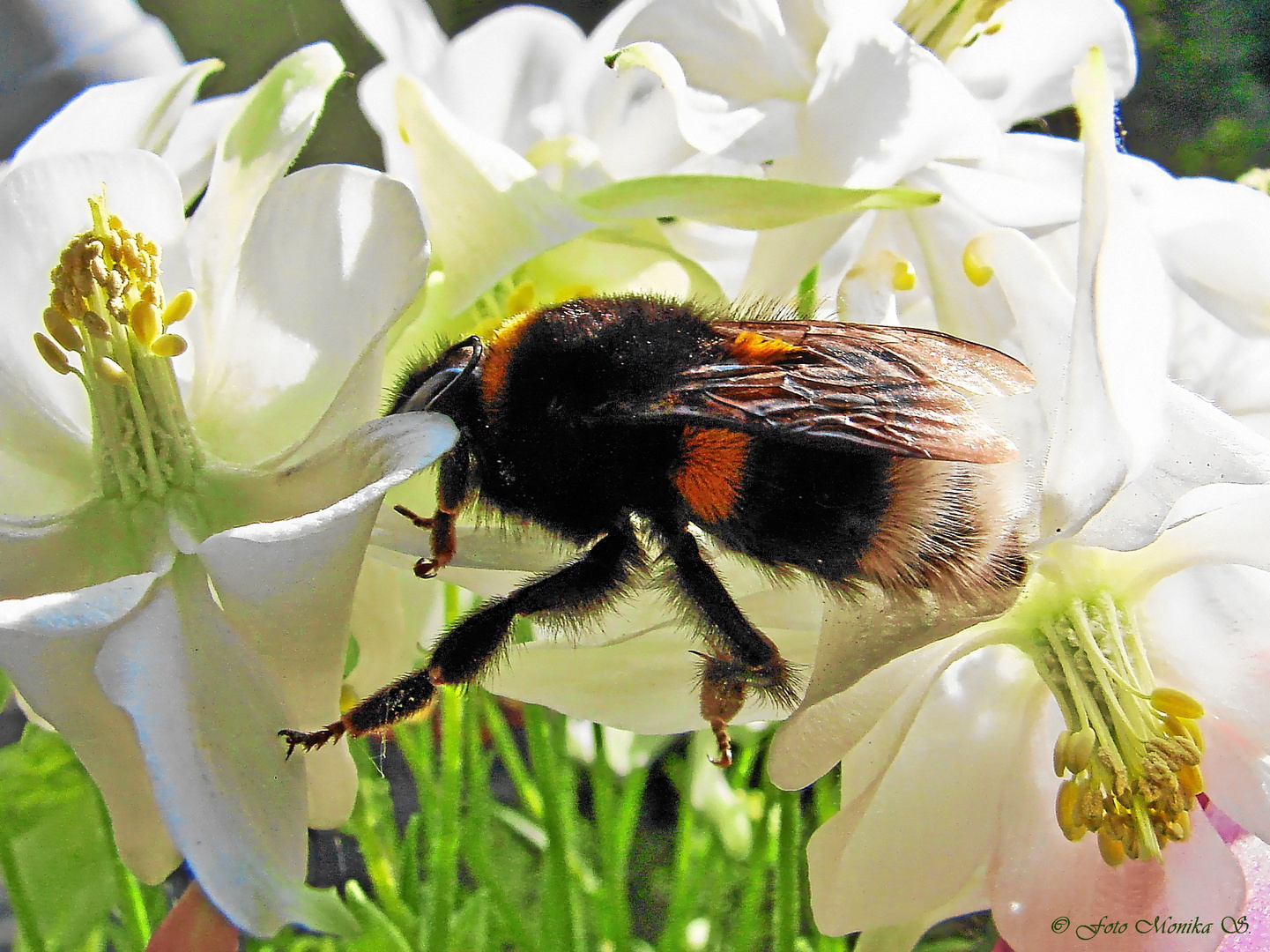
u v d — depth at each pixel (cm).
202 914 6
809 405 6
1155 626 6
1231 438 5
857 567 6
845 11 6
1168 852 6
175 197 6
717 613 6
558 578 6
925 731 6
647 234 6
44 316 6
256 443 6
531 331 6
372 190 6
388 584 6
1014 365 6
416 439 5
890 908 6
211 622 5
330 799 6
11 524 6
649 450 6
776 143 6
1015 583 6
